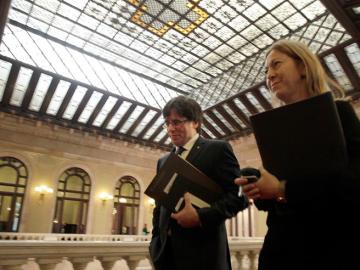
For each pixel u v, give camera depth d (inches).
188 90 753.6
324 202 32.7
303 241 36.0
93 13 511.5
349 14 397.4
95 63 619.2
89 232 617.0
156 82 704.4
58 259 80.6
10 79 506.9
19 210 551.2
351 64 485.7
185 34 556.7
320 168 32.9
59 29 551.2
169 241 65.5
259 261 41.0
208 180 63.7
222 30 549.0
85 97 572.4
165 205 61.7
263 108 598.9
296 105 36.3
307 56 44.5
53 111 588.1
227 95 627.2
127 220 684.7
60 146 612.4
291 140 36.0
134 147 706.8
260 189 36.1
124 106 625.0
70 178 627.8
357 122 37.1
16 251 74.6
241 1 483.8
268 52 48.9
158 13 506.0
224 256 64.4
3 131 553.0
